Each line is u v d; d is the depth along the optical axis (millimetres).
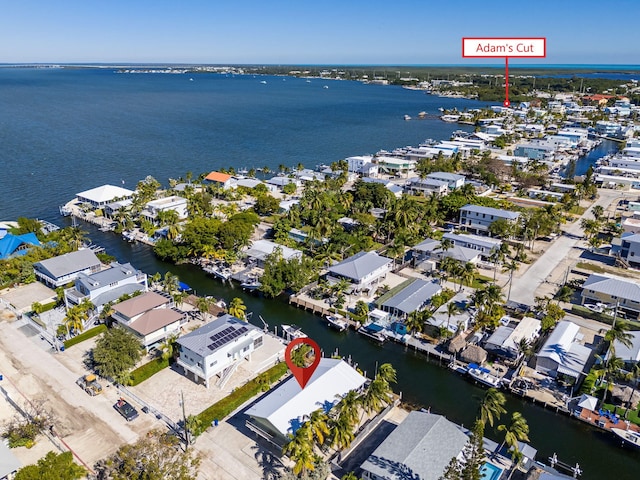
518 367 83750
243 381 80000
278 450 65375
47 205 177875
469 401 78750
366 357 90750
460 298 108500
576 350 86125
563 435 71250
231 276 121438
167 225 149750
